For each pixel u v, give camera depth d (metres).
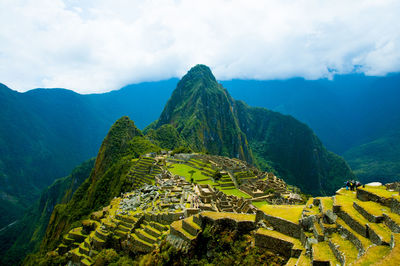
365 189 19.42
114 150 192.50
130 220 39.75
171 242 24.55
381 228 15.07
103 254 35.09
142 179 106.69
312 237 17.92
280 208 22.95
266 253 19.81
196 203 40.34
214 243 22.88
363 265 12.79
